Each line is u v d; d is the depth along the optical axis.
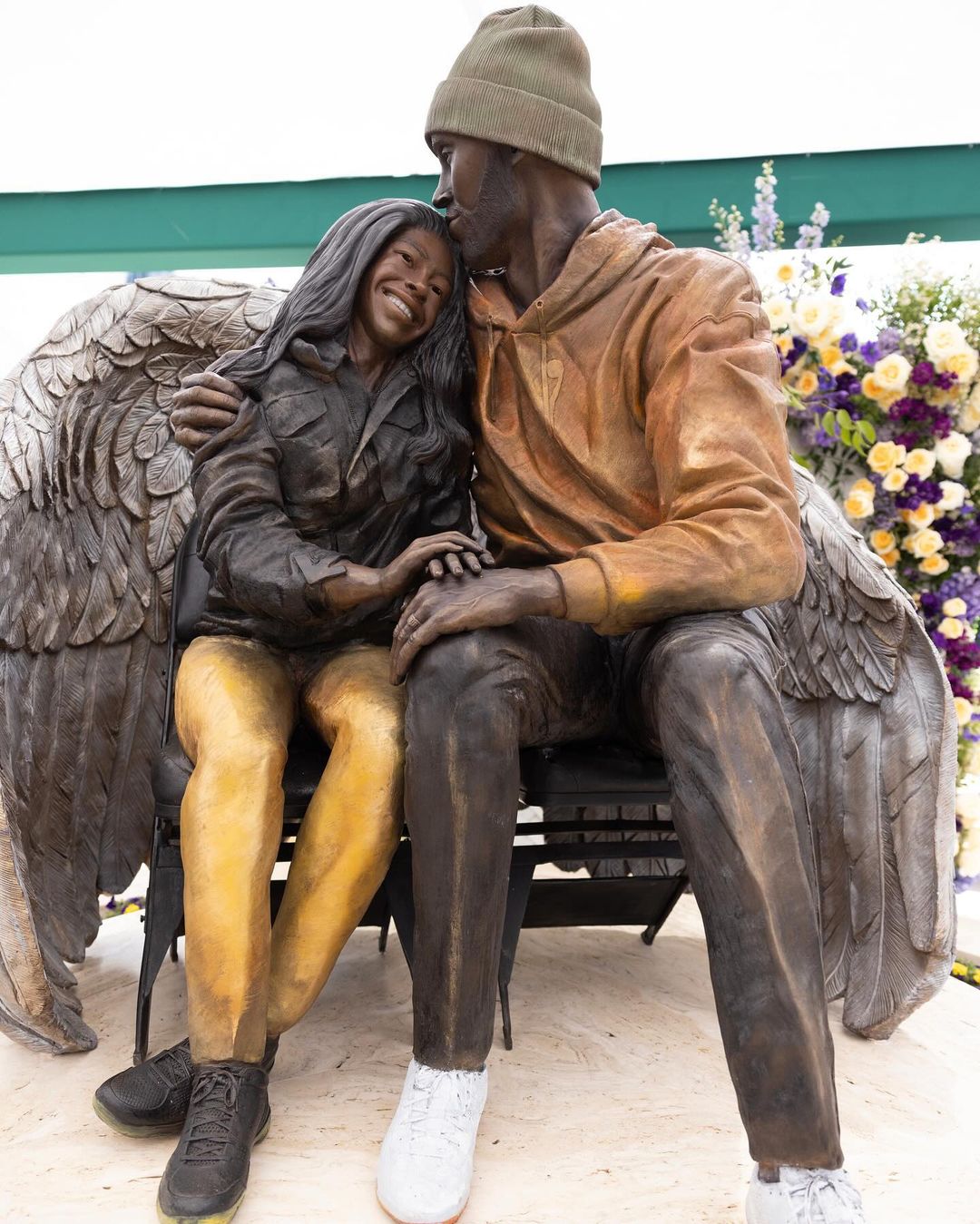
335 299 2.03
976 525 3.31
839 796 2.38
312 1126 1.87
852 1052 2.27
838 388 3.28
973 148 4.62
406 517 2.11
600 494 2.01
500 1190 1.71
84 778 2.48
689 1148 1.85
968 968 3.03
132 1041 2.20
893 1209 1.71
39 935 2.26
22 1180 1.71
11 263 5.24
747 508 1.76
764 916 1.57
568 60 2.07
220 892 1.77
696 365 1.84
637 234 2.05
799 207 4.73
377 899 2.35
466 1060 1.72
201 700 1.94
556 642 1.90
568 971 2.63
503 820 1.72
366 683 1.97
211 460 1.97
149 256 5.19
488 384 2.10
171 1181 1.60
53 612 2.40
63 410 2.43
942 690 2.29
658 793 2.02
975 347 3.27
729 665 1.65
